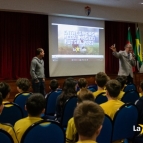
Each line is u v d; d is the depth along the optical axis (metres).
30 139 1.76
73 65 7.70
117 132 2.39
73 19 7.59
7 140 1.67
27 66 6.99
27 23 6.89
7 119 2.73
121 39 8.80
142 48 9.53
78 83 4.01
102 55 8.34
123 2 7.29
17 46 6.78
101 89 3.46
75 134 2.03
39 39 7.15
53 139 1.85
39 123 1.77
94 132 1.17
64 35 7.46
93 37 8.07
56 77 7.41
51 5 6.79
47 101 3.95
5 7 6.10
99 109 1.23
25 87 3.71
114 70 8.74
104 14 7.84
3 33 6.54
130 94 3.61
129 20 8.48
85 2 7.21
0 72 6.56
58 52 7.38
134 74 8.96
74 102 3.12
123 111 2.35
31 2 6.46
